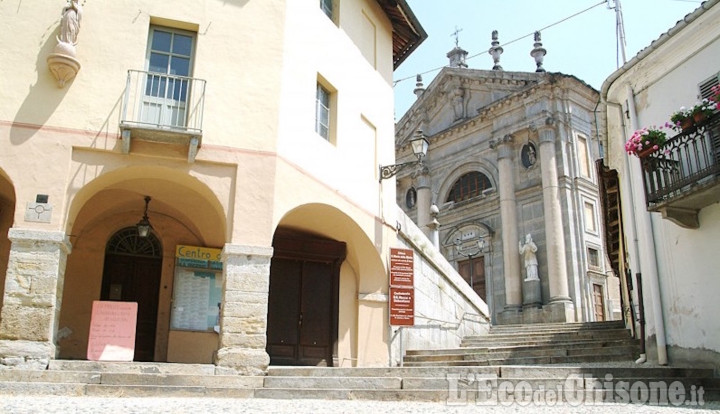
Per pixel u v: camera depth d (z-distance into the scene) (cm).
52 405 647
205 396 811
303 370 971
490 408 740
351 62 1433
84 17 1080
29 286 935
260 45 1168
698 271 1004
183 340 1232
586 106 2742
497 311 2609
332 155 1293
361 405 744
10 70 1023
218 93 1113
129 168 1044
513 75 2817
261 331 1001
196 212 1258
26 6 1059
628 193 1213
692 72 1055
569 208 2508
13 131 998
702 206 1002
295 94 1204
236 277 1018
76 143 1020
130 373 857
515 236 2617
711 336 966
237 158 1088
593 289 2459
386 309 1373
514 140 2753
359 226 1331
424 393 827
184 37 1149
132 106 1065
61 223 978
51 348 923
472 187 2922
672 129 1045
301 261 1363
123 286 1261
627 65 1155
